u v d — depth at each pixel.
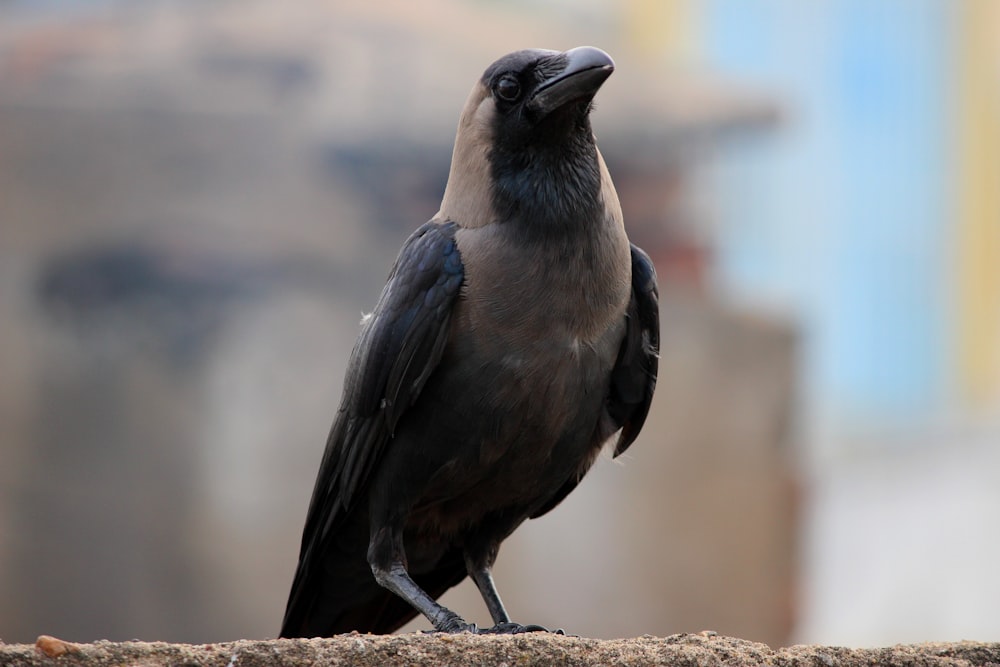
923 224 28.81
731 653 5.38
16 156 16.73
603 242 6.71
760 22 25.98
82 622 16.36
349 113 16.59
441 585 7.77
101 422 16.47
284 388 16.42
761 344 16.47
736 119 17.34
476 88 6.95
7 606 16.28
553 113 6.65
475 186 6.80
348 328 16.56
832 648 5.50
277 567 16.14
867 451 29.47
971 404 30.47
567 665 5.26
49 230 16.53
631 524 15.91
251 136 16.86
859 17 27.36
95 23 18.30
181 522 16.33
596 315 6.68
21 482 16.31
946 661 5.49
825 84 27.23
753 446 16.25
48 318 16.61
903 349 29.55
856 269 28.36
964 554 25.12
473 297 6.60
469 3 20.78
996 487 27.16
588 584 15.83
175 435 16.38
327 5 18.73
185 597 16.22
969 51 28.14
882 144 28.12
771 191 25.66
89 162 16.77
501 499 7.04
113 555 16.34
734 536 16.14
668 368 16.12
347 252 16.70
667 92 17.25
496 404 6.60
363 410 6.77
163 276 16.66
